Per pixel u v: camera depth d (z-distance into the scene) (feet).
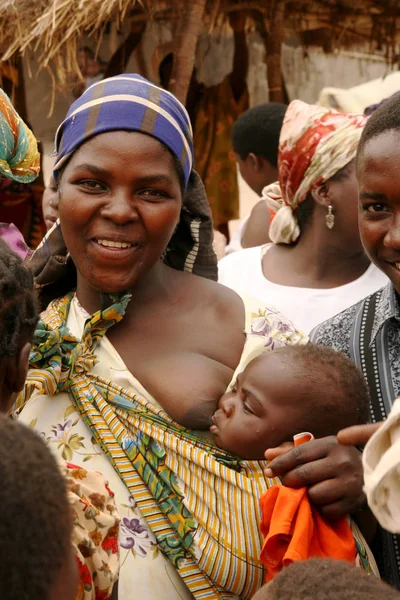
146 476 6.42
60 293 7.63
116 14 13.94
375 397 7.08
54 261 7.31
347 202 9.96
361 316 7.42
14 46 13.06
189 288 7.31
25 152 8.79
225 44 17.26
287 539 6.05
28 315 5.65
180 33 13.97
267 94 17.71
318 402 6.60
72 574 3.98
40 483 3.78
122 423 6.60
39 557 3.69
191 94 17.25
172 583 6.31
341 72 19.08
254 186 15.28
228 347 7.07
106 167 6.49
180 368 6.82
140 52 15.98
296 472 6.20
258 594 4.52
